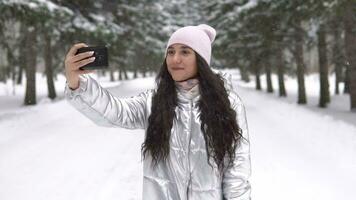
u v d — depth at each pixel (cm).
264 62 2777
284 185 646
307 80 4634
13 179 685
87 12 1900
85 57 192
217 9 2711
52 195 610
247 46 2592
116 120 219
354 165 761
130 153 873
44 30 1733
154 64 4888
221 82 226
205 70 220
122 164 780
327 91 2048
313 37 1858
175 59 219
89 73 203
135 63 5138
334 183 659
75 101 204
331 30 1727
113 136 1069
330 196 602
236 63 3247
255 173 712
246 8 1778
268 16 1803
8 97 2439
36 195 611
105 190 629
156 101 222
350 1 1205
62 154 859
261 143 971
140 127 233
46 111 1583
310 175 700
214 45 2762
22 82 4106
